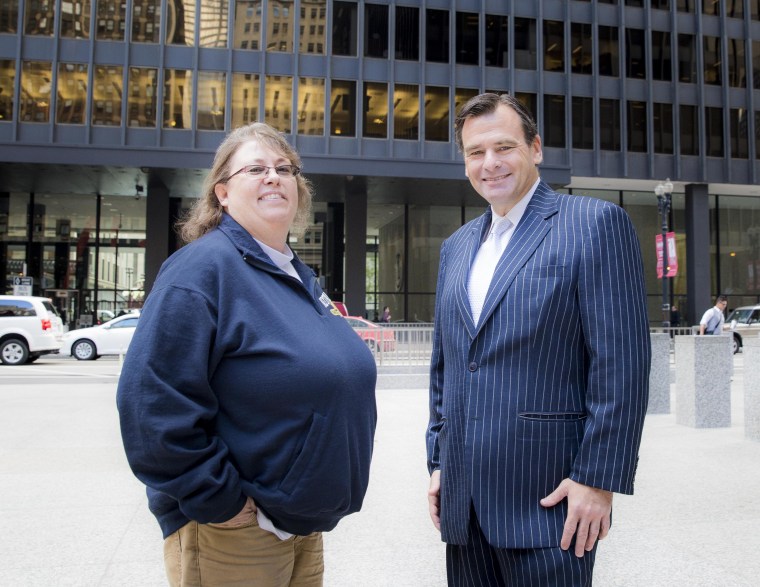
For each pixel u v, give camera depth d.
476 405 1.95
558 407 1.89
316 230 32.78
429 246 32.56
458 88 28.62
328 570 3.58
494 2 29.11
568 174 28.64
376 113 27.95
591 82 29.75
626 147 29.88
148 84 26.42
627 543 3.92
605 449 1.77
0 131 25.36
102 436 7.35
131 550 3.83
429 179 27.50
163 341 1.61
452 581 2.12
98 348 20.09
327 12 27.75
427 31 28.52
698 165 30.75
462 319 2.07
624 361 1.81
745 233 34.03
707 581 3.37
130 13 26.42
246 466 1.69
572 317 1.90
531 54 29.31
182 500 1.60
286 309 1.81
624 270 1.89
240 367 1.69
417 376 13.15
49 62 25.81
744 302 33.59
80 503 4.76
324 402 1.72
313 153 27.22
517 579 1.87
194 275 1.70
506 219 2.15
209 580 1.76
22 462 6.04
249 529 1.77
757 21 31.66
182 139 26.47
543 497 1.87
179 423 1.56
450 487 2.04
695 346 8.15
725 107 31.06
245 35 27.20
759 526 4.22
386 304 32.25
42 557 3.72
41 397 10.81
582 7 29.91
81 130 25.81
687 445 6.91
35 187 29.25
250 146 2.00
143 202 31.14
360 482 1.87
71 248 30.48
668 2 30.80
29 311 18.42
